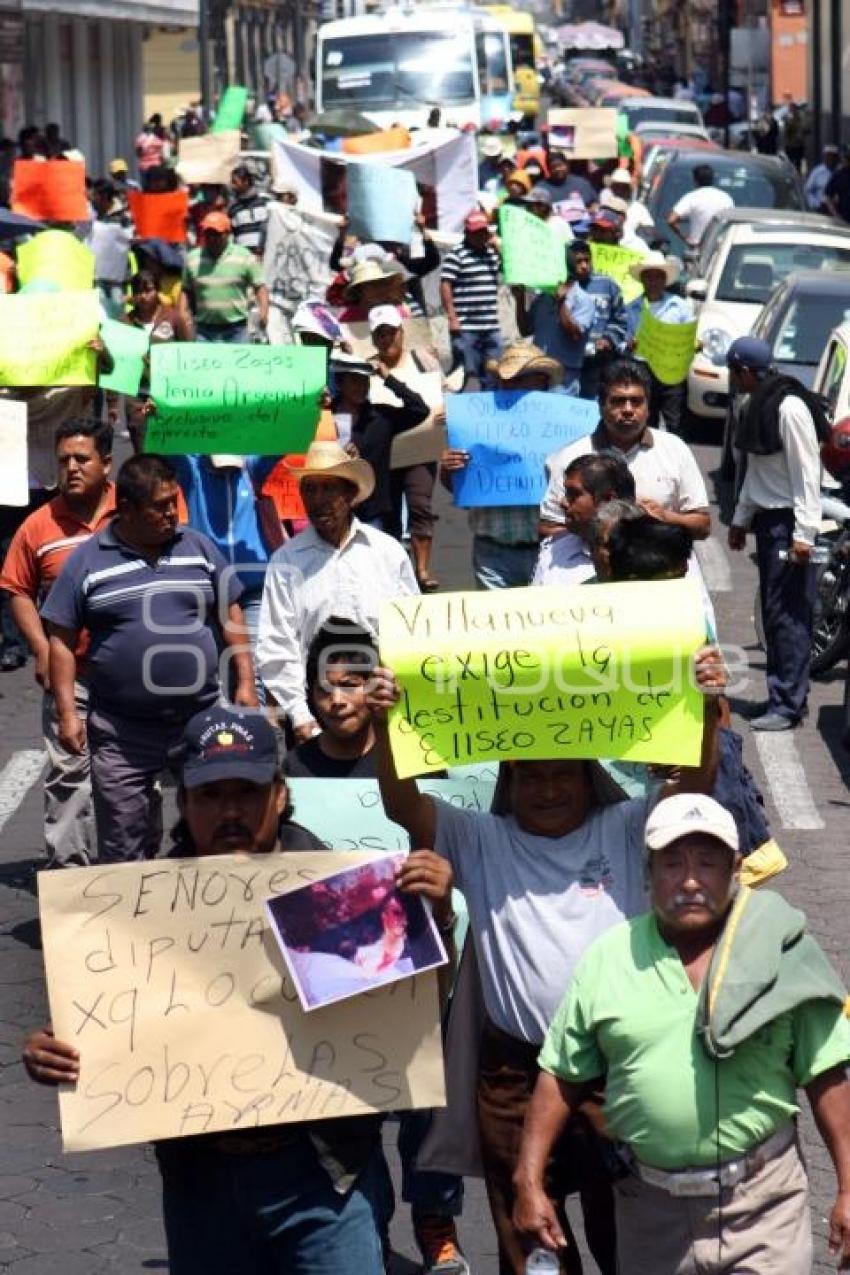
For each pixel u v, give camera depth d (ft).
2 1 124.67
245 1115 14.28
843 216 119.75
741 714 39.47
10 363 32.12
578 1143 15.93
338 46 116.37
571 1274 16.38
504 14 166.20
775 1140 14.51
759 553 38.24
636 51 361.10
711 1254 14.49
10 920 28.40
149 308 48.57
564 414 35.65
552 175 87.15
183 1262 14.94
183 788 14.75
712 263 71.26
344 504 25.46
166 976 14.33
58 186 55.67
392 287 44.47
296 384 31.35
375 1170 14.92
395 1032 14.44
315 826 19.53
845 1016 14.52
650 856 14.42
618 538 19.54
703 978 14.47
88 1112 14.20
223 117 106.83
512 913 15.97
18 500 29.91
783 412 37.17
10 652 43.19
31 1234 20.06
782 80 182.80
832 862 30.94
